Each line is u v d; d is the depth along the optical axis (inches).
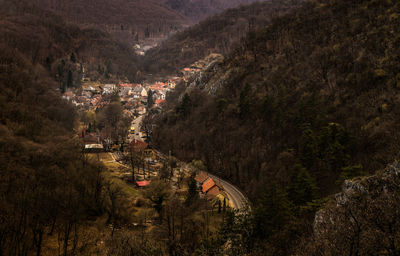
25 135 3777.1
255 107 4475.9
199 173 4106.8
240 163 3973.9
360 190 1600.6
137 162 4372.5
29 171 2704.2
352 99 3341.5
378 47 3592.5
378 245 1003.9
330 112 3430.1
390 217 1114.1
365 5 4458.7
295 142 3454.7
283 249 1704.0
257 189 3309.5
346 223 1200.8
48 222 2169.0
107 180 3159.5
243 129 4343.0
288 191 2518.5
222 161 4301.2
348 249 1039.6
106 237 2159.2
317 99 3567.9
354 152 2736.2
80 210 2386.8
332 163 2773.1
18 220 1967.3
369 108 3068.4
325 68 4030.5
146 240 1988.2
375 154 2518.5
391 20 3769.7
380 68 3334.2
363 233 1082.1
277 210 2086.6
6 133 3378.4
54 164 2984.7
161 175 3850.9
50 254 1871.3
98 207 2625.5
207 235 2144.4
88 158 3627.0
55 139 4020.7
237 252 1700.3
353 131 2960.1
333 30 4574.3
